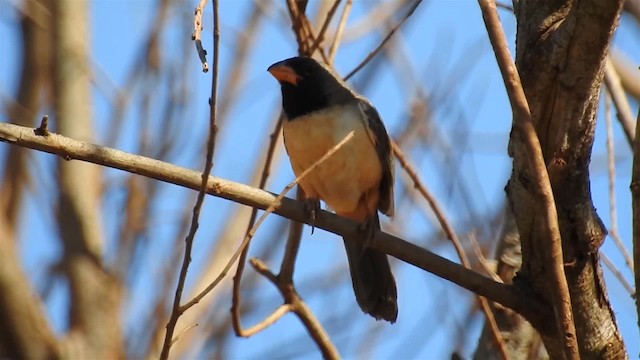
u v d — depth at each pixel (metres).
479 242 11.32
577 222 8.23
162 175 8.08
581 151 8.08
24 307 11.02
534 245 8.40
